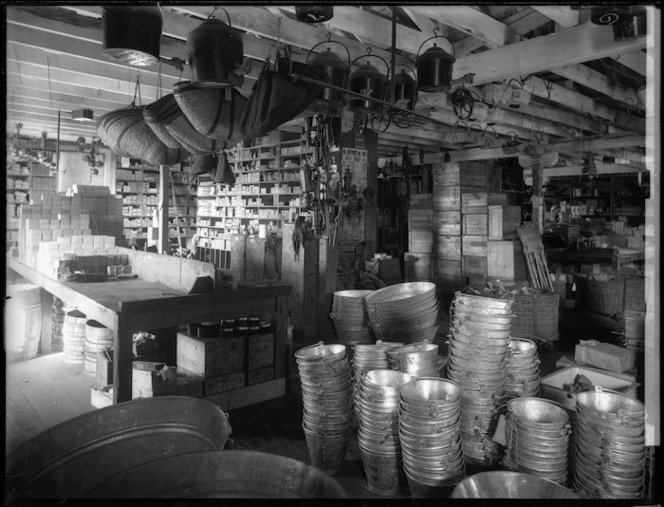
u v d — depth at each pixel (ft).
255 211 35.60
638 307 20.53
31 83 20.83
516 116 26.66
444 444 8.11
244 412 12.65
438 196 29.19
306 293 20.10
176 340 14.28
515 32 15.99
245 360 13.16
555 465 7.95
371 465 8.89
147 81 19.83
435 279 29.30
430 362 10.27
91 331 15.03
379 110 12.51
